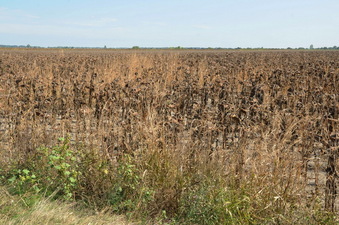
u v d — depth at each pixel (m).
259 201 5.10
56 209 5.27
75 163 6.18
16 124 7.45
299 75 14.88
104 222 5.05
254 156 5.96
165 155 5.89
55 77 15.74
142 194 5.53
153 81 11.95
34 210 5.17
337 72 16.28
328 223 4.82
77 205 5.57
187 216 5.21
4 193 5.70
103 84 11.98
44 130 7.22
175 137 6.64
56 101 10.05
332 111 7.78
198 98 12.62
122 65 18.56
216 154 6.09
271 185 5.22
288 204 5.07
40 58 23.33
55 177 6.04
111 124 7.34
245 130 6.27
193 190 5.52
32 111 8.20
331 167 5.34
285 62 23.30
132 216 5.27
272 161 5.52
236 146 6.31
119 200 5.60
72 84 12.62
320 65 19.53
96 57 25.45
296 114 8.06
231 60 25.88
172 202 5.43
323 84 13.03
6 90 11.15
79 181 5.89
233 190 5.25
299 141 6.38
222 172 5.70
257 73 14.93
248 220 4.94
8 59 22.58
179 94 11.16
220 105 8.50
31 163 6.43
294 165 5.52
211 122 8.13
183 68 17.78
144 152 6.13
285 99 9.86
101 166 5.89
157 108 8.43
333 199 5.22
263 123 7.27
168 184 5.57
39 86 11.43
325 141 5.87
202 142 6.47
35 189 5.71
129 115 7.81
